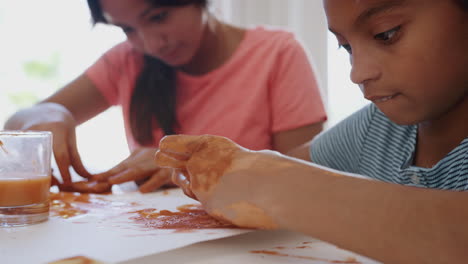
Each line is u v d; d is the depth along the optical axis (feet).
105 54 4.08
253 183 1.43
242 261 1.29
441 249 1.07
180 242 1.36
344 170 2.54
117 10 3.07
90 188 2.44
